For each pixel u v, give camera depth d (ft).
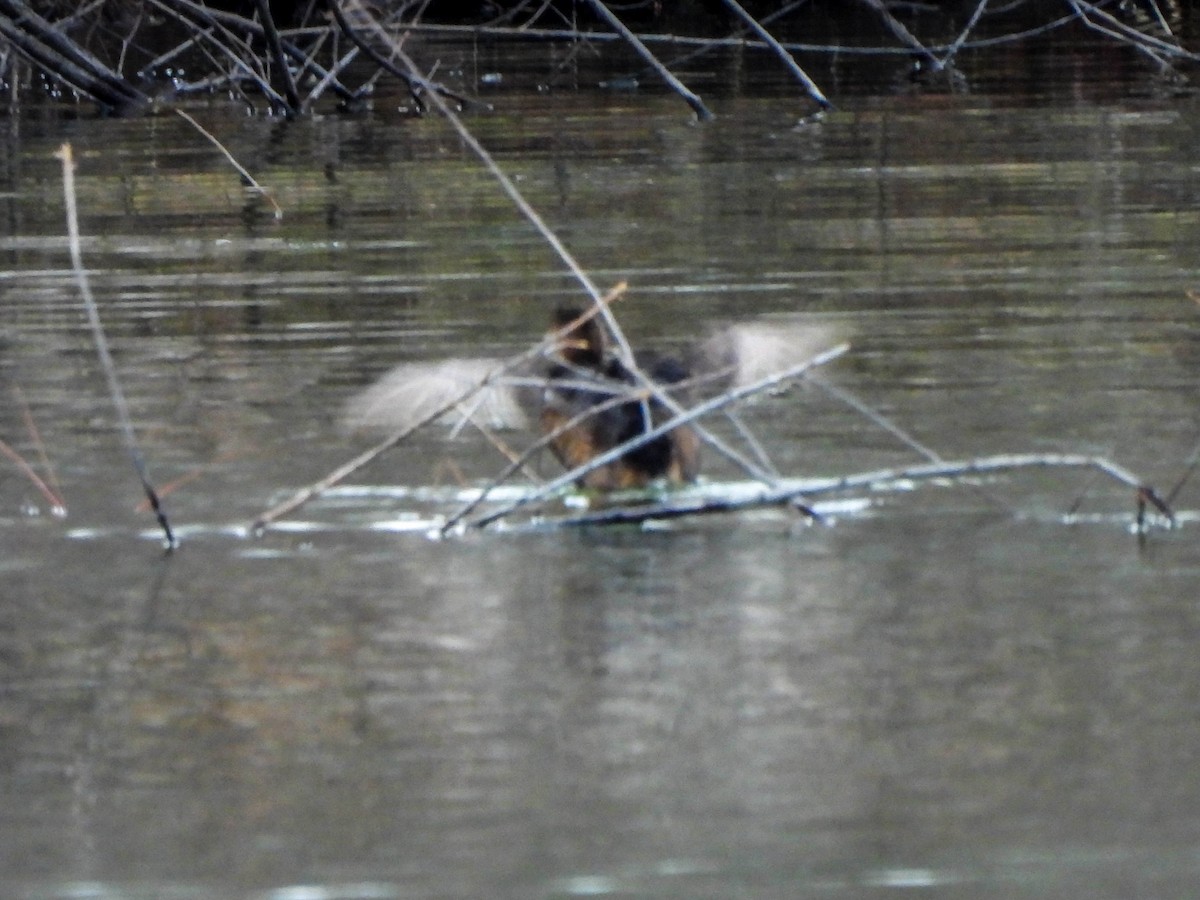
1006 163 148.66
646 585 65.77
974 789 50.96
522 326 101.04
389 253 121.39
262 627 62.75
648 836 48.93
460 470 78.69
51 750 54.49
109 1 221.87
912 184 140.87
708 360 82.74
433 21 253.24
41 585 67.00
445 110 83.46
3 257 123.34
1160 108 173.99
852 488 75.05
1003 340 95.91
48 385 91.66
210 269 118.32
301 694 57.72
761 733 54.44
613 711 56.03
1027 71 203.41
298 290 111.45
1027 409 83.82
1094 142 156.87
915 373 90.02
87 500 75.61
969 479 75.82
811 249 119.03
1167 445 78.43
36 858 48.70
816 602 63.77
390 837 49.19
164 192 146.61
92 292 112.27
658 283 110.73
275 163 158.51
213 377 92.27
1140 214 127.03
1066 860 47.34
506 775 52.29
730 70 210.38
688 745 53.72
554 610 63.62
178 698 57.72
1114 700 55.72
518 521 73.10
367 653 60.54
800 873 47.06
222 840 49.37
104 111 192.24
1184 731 53.67
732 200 136.26
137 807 51.19
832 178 144.36
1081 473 75.82
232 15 202.80
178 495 75.97
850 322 100.48
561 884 46.83
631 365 72.84
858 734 54.08
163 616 63.93
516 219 131.64
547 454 80.33
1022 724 54.54
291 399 88.58
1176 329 96.99
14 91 194.59
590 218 130.93
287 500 75.25
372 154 162.20
